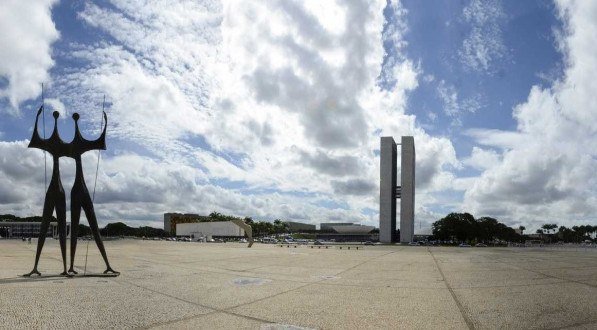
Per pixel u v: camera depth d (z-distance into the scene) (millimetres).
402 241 150625
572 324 8836
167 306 10453
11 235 167125
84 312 9531
